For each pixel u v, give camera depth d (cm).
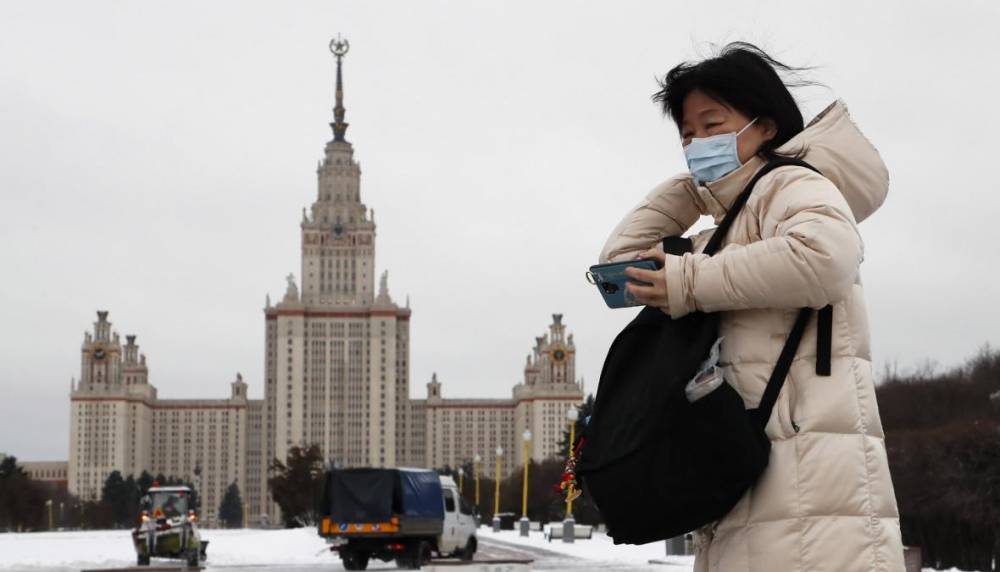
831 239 339
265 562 3925
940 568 3634
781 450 351
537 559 3847
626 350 371
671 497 347
